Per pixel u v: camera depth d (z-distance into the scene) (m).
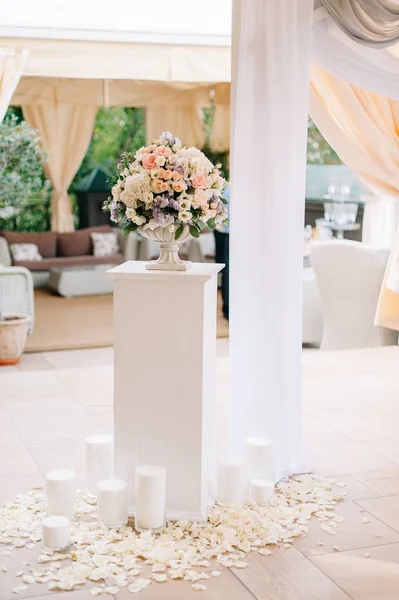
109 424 3.63
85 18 5.63
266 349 3.68
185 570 2.83
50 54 5.63
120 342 3.21
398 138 4.86
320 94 4.65
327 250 6.43
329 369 5.87
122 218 3.25
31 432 4.37
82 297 9.33
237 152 3.56
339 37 3.91
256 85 3.56
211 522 3.22
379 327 6.55
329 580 2.76
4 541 3.02
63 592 2.67
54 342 6.90
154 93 8.70
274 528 3.14
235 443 3.73
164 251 3.27
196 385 3.18
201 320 3.15
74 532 3.09
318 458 4.01
